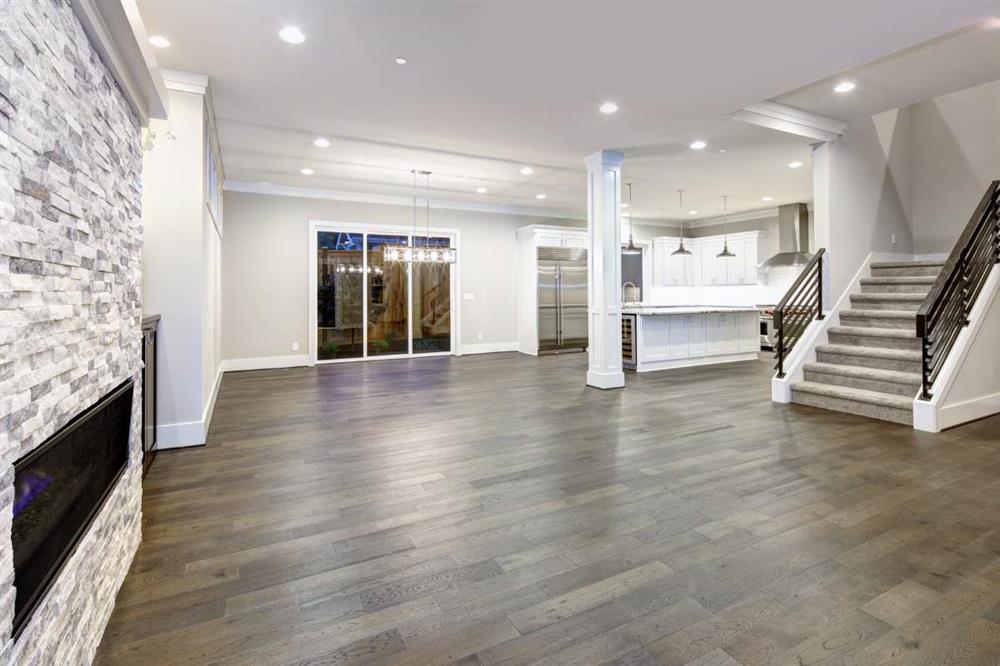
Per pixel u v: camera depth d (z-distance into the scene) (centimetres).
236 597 183
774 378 507
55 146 124
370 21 292
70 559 133
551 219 1001
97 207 156
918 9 285
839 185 534
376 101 412
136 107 199
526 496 275
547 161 602
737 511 253
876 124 572
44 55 117
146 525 240
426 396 548
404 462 331
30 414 111
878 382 452
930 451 341
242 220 738
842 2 277
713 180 705
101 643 158
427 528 238
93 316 153
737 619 169
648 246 1105
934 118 603
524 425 424
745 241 992
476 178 698
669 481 294
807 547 216
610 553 213
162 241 357
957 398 405
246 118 452
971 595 181
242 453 350
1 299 99
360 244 838
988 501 260
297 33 305
